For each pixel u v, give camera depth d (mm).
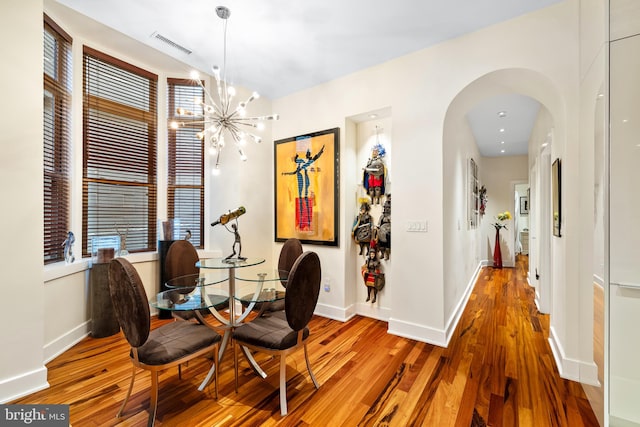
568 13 2088
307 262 1813
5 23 1859
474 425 1642
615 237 1557
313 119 3539
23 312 1914
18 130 1908
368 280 3275
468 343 2686
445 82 2621
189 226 3693
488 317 3387
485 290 4590
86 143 2928
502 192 6922
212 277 2686
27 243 1940
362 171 3480
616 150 1559
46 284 2363
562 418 1697
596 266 1709
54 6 2387
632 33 1533
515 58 2279
